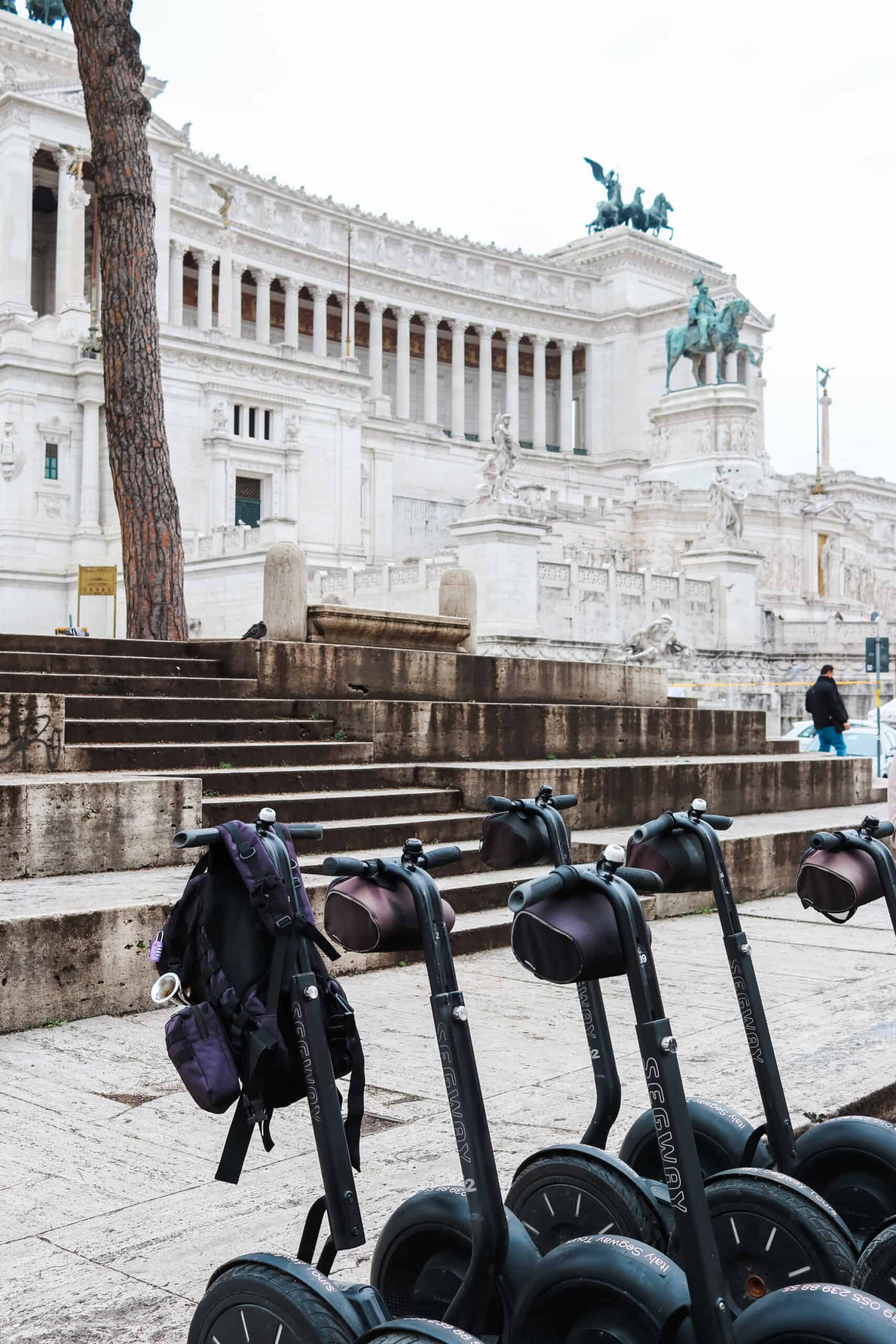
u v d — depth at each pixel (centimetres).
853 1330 333
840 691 5269
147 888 981
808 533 7525
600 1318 370
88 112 1998
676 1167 350
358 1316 344
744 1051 736
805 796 1975
